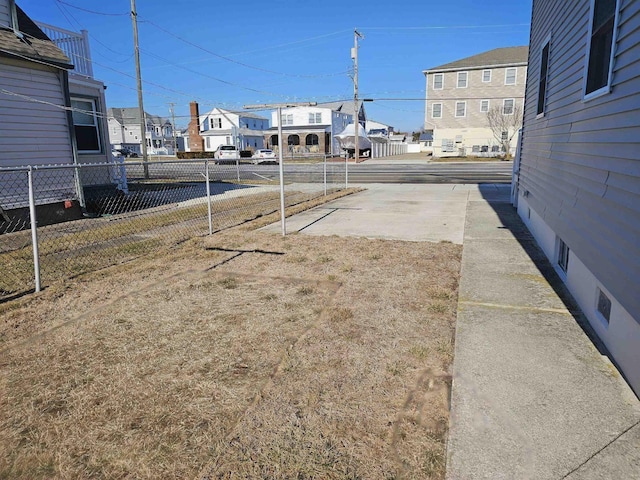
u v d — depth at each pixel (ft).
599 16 11.28
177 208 31.68
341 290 13.55
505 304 12.15
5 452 6.67
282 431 7.00
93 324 11.38
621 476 5.95
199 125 160.76
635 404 7.53
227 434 6.96
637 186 8.09
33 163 25.95
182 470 6.23
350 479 5.97
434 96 117.50
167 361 9.39
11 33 24.79
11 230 23.90
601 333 9.84
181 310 12.23
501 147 112.68
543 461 6.26
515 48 117.39
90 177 32.42
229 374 8.80
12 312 12.16
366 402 7.73
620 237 8.82
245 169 81.61
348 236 21.43
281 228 23.45
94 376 8.82
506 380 8.35
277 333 10.62
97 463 6.40
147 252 18.95
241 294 13.41
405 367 8.91
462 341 9.98
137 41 58.49
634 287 7.95
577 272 12.18
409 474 6.06
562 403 7.59
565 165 14.28
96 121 33.45
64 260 17.69
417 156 136.56
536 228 19.95
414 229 22.99
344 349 9.70
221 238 21.30
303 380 8.49
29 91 25.59
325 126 144.25
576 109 13.16
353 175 65.36
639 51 8.25
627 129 8.70
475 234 21.47
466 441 6.71
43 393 8.23
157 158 132.05
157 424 7.27
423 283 14.06
